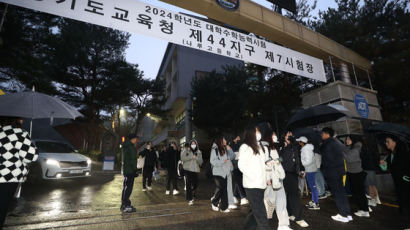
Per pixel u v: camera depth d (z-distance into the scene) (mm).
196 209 4754
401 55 9195
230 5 6867
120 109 26906
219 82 20562
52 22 11672
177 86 27609
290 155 3859
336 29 11070
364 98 9680
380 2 11477
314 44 8766
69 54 19906
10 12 9656
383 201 5852
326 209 4844
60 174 7453
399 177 3266
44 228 3396
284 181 3820
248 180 2875
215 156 4719
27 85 11141
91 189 7523
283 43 8602
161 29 5824
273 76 13367
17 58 10250
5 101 3428
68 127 24625
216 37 6625
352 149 4594
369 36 10789
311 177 4930
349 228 3607
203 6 6582
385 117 11398
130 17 5523
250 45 7223
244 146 3037
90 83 22625
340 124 8586
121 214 4266
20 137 2564
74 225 3553
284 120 11992
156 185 9273
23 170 2547
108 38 22328
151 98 26156
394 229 3584
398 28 10586
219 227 3566
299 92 12531
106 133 21719
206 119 20641
